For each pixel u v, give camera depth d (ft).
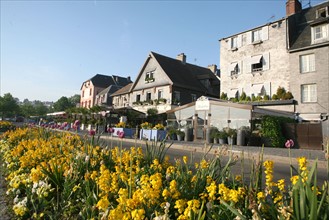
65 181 11.16
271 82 74.02
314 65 66.08
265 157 35.17
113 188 9.38
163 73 97.91
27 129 38.55
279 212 6.64
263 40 77.41
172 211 8.19
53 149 17.80
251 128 53.78
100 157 15.17
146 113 94.02
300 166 8.79
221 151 12.84
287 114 64.85
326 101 62.39
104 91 163.22
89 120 95.91
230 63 86.02
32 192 10.75
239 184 10.20
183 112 71.82
